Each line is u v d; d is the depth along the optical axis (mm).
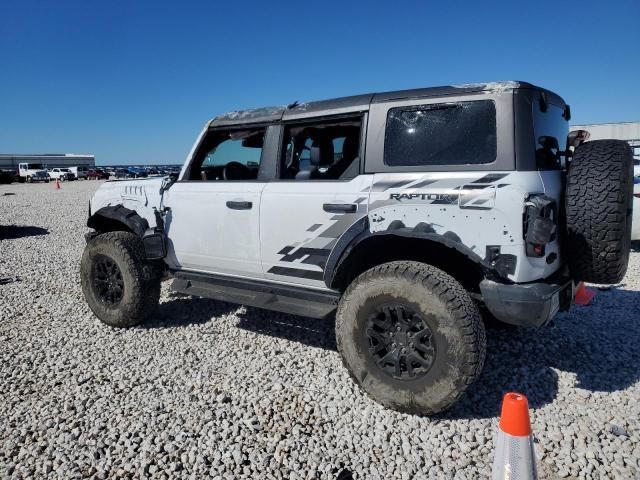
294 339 4316
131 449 2740
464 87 2994
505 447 1927
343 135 3646
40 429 2965
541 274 2824
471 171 2877
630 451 2643
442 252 3230
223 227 3965
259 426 2945
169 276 4629
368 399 3229
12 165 89688
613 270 2852
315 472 2525
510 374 3527
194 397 3320
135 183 4656
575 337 4184
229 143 4258
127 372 3732
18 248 9508
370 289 3018
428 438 2799
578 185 2844
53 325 4816
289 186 3613
